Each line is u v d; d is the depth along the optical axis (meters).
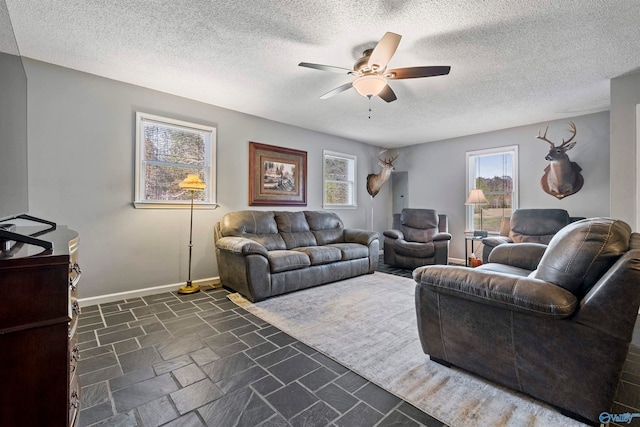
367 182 6.22
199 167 3.81
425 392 1.58
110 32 2.28
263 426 1.34
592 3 1.93
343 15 2.06
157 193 3.48
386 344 2.15
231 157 4.07
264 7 1.99
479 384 1.65
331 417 1.40
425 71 2.30
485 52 2.55
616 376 1.25
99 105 3.04
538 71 2.90
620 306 1.22
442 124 4.74
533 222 4.07
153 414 1.42
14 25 2.18
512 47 2.47
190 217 3.68
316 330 2.40
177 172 3.63
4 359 0.88
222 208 3.98
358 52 2.55
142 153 3.33
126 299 3.20
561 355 1.37
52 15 2.07
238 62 2.75
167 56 2.64
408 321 2.59
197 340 2.21
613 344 1.25
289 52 2.57
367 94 2.58
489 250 3.97
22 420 0.91
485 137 5.21
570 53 2.56
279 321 2.59
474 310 1.63
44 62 2.75
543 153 4.58
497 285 1.50
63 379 0.96
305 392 1.59
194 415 1.41
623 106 2.99
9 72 1.45
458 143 5.57
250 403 1.50
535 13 2.04
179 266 3.60
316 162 5.23
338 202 5.72
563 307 1.29
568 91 3.39
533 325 1.44
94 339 2.22
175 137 3.61
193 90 3.40
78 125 2.92
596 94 3.47
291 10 2.02
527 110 4.04
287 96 3.57
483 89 3.34
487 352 1.60
